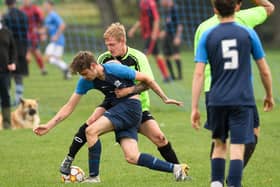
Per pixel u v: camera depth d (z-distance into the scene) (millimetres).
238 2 17219
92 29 87000
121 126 17156
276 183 18219
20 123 29750
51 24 50656
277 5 83312
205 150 23203
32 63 68375
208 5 75125
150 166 17484
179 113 32688
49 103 37719
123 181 18469
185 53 75750
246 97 14703
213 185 15219
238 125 14734
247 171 19750
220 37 14805
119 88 17094
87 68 16672
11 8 37875
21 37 37562
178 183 17891
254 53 14977
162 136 18234
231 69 14734
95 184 17688
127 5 104188
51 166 20828
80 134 17875
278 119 29922
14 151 23344
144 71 18156
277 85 45688
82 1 112438
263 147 23531
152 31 46094
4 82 29219
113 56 18219
